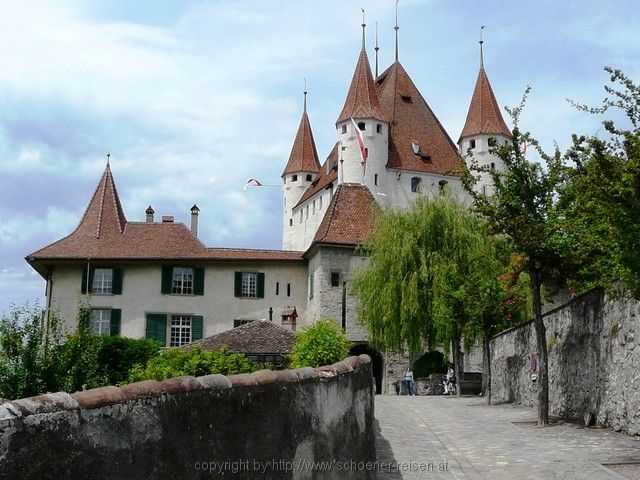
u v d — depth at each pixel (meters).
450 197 42.44
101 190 55.34
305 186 90.44
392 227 41.44
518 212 18.83
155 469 4.10
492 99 80.62
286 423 6.11
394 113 76.56
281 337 29.08
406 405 25.61
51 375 17.98
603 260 16.31
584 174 14.45
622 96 12.73
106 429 3.73
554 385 21.39
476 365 49.00
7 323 17.84
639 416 14.53
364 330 48.31
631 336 15.01
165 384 4.35
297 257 51.62
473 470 11.37
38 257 49.25
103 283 49.62
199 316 49.47
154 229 53.09
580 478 10.42
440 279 37.34
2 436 3.14
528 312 36.09
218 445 4.82
